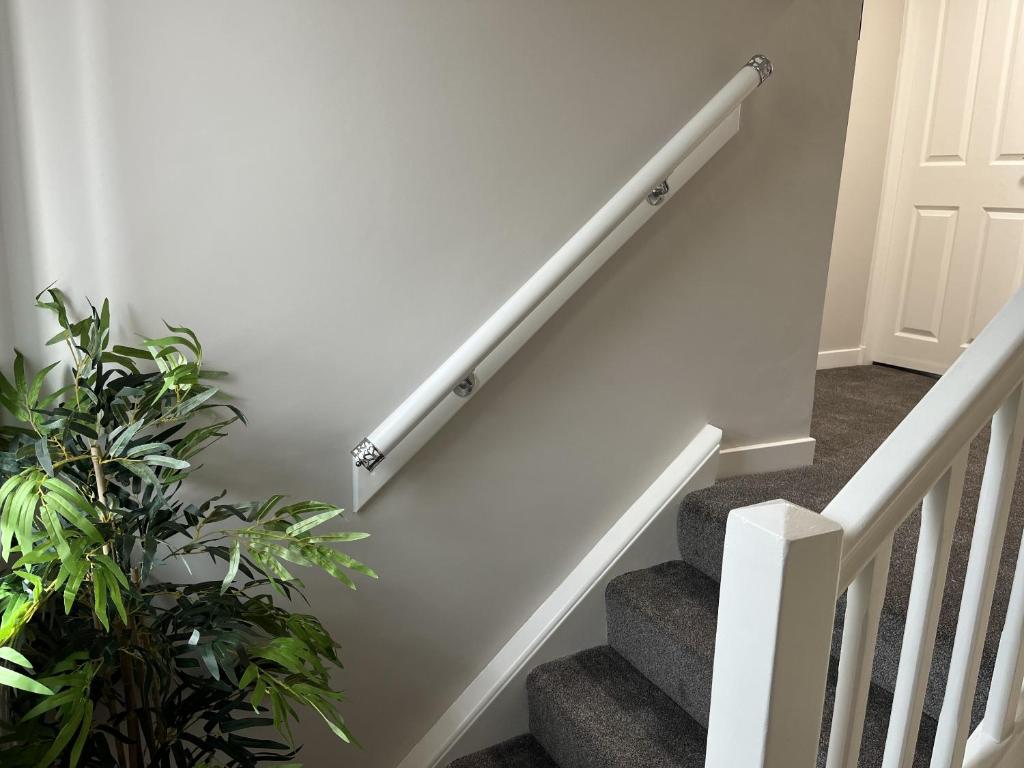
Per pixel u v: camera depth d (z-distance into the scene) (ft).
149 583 4.28
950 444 2.55
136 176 3.90
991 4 9.66
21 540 2.81
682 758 4.80
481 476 5.30
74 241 3.84
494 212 4.90
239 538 3.76
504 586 5.57
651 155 5.39
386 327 4.70
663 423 6.03
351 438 4.74
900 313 11.22
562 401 5.50
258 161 4.17
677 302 5.84
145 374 3.80
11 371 3.80
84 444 3.72
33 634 3.34
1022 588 3.32
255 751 4.89
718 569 5.78
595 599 5.83
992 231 9.91
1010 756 3.60
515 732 5.74
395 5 4.35
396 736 5.35
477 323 4.99
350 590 4.97
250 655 3.42
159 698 4.11
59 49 3.65
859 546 2.34
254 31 4.03
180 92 3.92
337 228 4.44
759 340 6.36
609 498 5.90
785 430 6.78
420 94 4.52
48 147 3.71
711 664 4.89
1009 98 9.57
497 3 4.65
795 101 5.97
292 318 4.42
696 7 5.34
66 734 2.87
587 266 5.18
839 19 6.00
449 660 5.45
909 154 10.84
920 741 4.11
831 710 4.47
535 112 4.91
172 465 3.28
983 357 2.67
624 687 5.49
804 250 6.38
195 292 4.15
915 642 2.81
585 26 4.96
